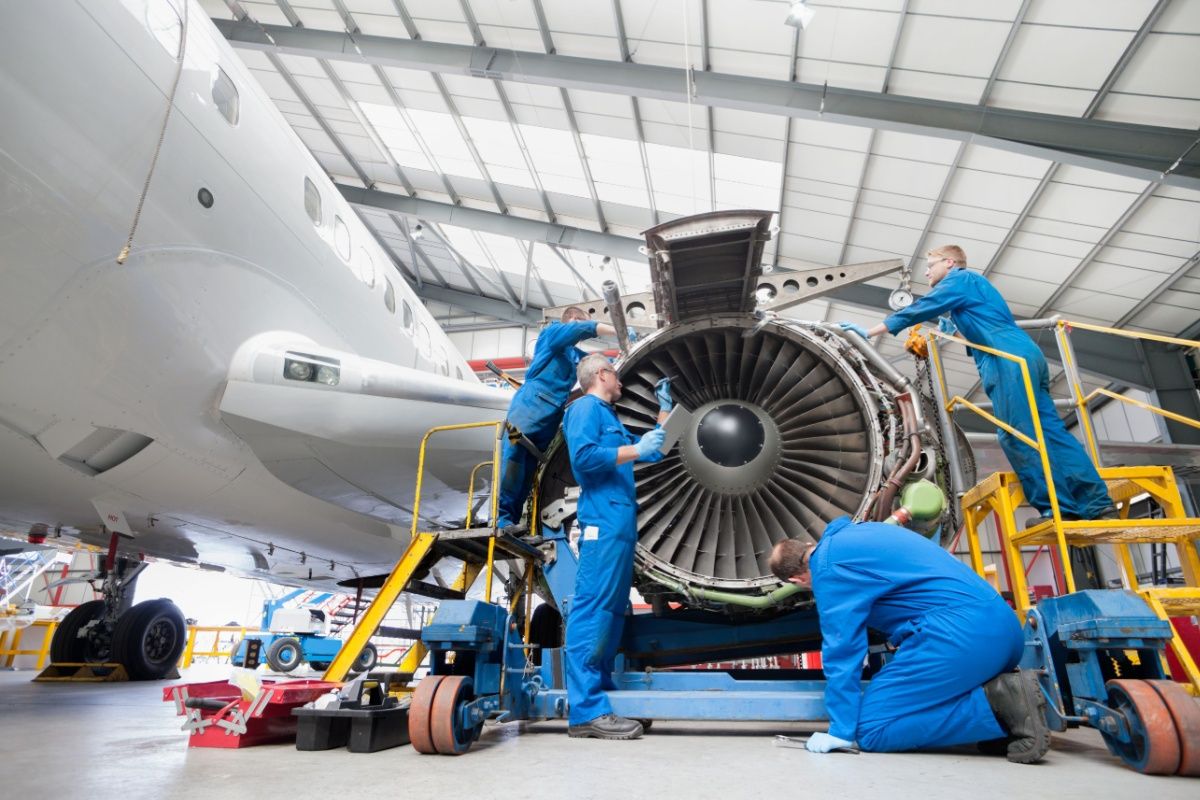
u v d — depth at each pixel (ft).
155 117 13.32
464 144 53.78
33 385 13.57
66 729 11.64
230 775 7.27
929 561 9.15
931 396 13.67
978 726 8.52
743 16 32.86
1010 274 45.68
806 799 6.19
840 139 38.09
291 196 18.25
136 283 13.52
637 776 7.24
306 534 24.36
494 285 82.58
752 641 12.88
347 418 17.47
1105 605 8.42
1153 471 11.31
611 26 36.63
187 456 17.37
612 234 59.26
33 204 11.51
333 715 8.96
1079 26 28.58
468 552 12.53
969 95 32.99
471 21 39.58
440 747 8.48
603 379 12.00
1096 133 31.65
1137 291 44.37
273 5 42.91
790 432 13.09
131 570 29.55
